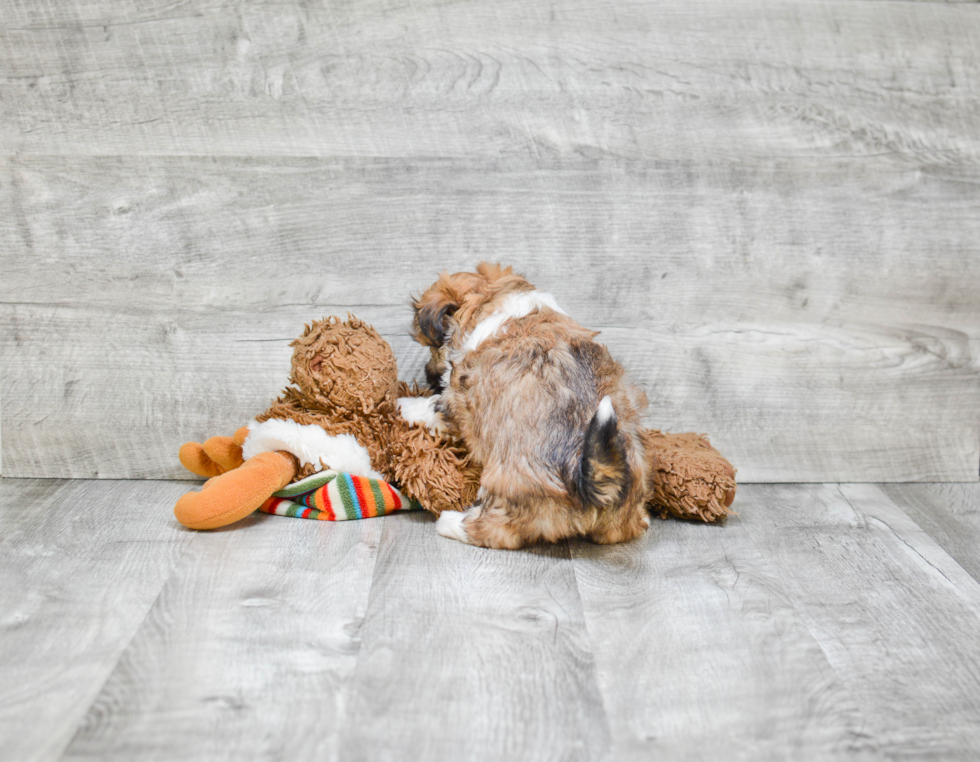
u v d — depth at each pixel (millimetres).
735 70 2227
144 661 1416
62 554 1820
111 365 2275
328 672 1397
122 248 2217
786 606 1679
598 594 1702
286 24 2131
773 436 2404
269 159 2191
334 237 2238
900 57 2250
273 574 1744
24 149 2150
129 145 2166
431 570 1783
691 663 1465
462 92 2191
